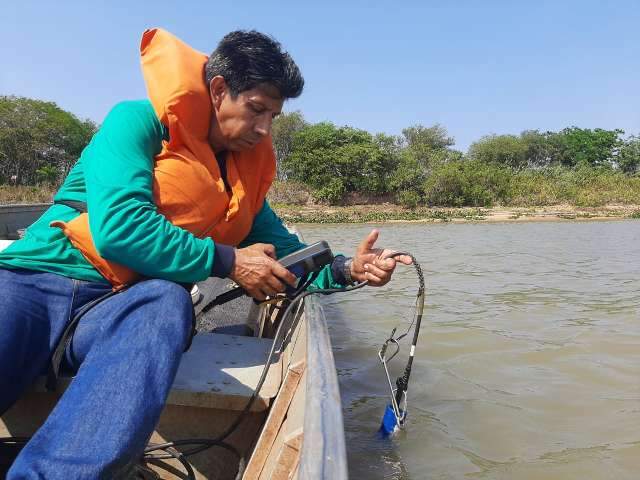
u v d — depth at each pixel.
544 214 30.59
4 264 1.52
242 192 1.84
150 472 1.55
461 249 13.56
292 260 1.87
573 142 61.16
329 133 37.47
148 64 1.75
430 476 2.58
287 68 1.72
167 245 1.49
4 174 39.88
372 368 4.07
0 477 1.54
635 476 2.62
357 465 2.66
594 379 3.88
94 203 1.50
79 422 1.16
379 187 36.06
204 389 1.65
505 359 4.31
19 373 1.46
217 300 1.94
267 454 1.50
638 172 52.41
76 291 1.53
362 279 2.01
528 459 2.76
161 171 1.65
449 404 3.41
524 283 7.96
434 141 60.19
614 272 9.16
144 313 1.33
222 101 1.72
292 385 1.57
